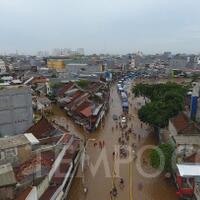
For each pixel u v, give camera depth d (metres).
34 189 33.06
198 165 43.53
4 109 64.12
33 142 45.06
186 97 88.38
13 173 35.03
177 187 44.72
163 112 66.75
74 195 44.44
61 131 57.00
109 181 48.88
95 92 116.88
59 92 120.56
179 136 50.91
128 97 130.88
